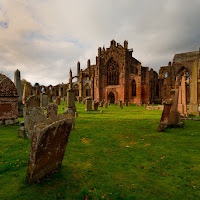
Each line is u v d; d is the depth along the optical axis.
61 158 3.75
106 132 7.84
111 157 4.51
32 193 2.69
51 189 2.82
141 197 2.65
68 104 15.30
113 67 51.75
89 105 20.42
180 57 49.59
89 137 6.81
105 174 3.47
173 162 4.17
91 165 3.94
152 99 53.19
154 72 56.91
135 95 48.06
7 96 9.51
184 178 3.32
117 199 2.60
